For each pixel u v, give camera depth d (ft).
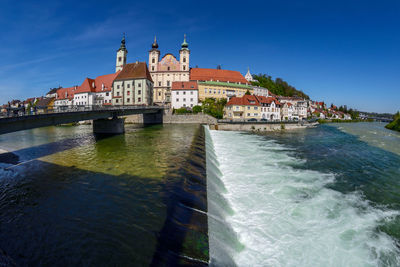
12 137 103.09
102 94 262.06
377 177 53.26
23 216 25.93
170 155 58.29
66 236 21.56
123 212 26.37
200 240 21.47
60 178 39.75
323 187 44.80
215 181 42.42
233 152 80.07
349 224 30.09
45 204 29.14
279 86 491.72
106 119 118.62
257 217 30.78
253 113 236.02
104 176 40.42
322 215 32.37
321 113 426.10
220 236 23.82
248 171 54.44
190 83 261.65
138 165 47.93
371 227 29.53
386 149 93.50
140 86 226.79
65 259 18.15
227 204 34.12
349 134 157.17
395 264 22.36
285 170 56.80
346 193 42.11
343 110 586.45
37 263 17.61
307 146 100.22
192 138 94.43
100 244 20.16
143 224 23.61
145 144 77.61
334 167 61.72
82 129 147.84
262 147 94.68
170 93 276.41
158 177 39.47
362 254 23.76
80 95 273.95
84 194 32.22
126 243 20.27
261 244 24.76
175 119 208.85
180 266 17.58
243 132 167.22
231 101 238.89
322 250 24.13
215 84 288.92
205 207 28.84
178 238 21.33
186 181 37.45
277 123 198.70
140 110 153.69
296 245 24.80
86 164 49.16
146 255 18.65
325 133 164.96
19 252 19.03
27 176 41.16
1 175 41.78
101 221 24.38
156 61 287.69
